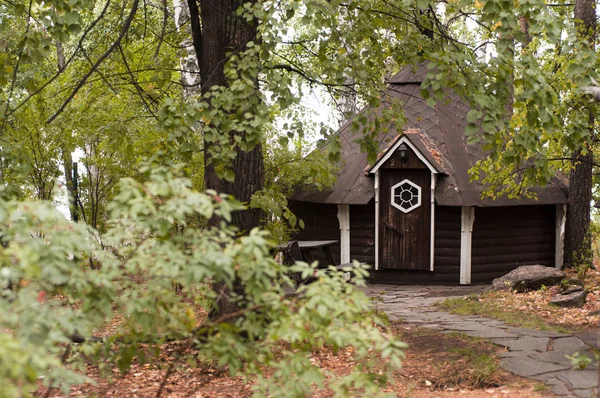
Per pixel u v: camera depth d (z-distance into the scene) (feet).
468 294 45.60
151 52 37.58
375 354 26.63
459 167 52.80
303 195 54.54
